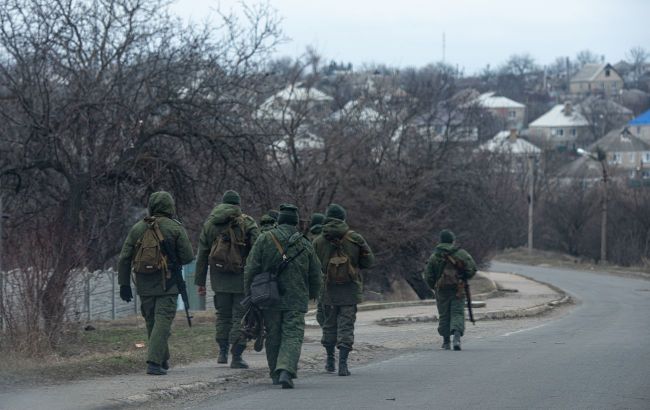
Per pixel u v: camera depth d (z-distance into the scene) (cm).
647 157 15512
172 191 3014
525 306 3656
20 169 2680
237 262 1592
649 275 7481
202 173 3045
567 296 4669
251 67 3219
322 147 4516
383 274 5094
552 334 2464
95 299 2562
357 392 1370
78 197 2738
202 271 1645
